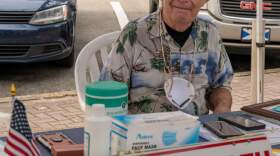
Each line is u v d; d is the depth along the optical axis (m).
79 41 8.80
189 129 1.91
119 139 1.83
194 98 2.74
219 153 1.86
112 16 11.38
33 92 6.20
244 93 6.21
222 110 2.80
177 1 2.56
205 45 2.75
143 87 2.67
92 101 1.97
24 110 1.69
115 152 1.82
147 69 2.66
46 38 6.43
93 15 11.41
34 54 6.43
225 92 2.93
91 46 3.31
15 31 6.26
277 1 6.85
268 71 7.28
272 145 2.16
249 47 6.96
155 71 2.66
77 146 1.98
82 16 11.26
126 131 1.81
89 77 3.29
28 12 6.34
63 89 6.34
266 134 2.16
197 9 2.60
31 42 6.35
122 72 2.66
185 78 2.71
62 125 5.03
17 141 1.65
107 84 2.04
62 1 6.70
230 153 1.89
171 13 2.60
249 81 6.74
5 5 6.29
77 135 2.25
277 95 6.15
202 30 2.74
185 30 2.67
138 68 2.66
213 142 1.86
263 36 4.15
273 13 6.89
